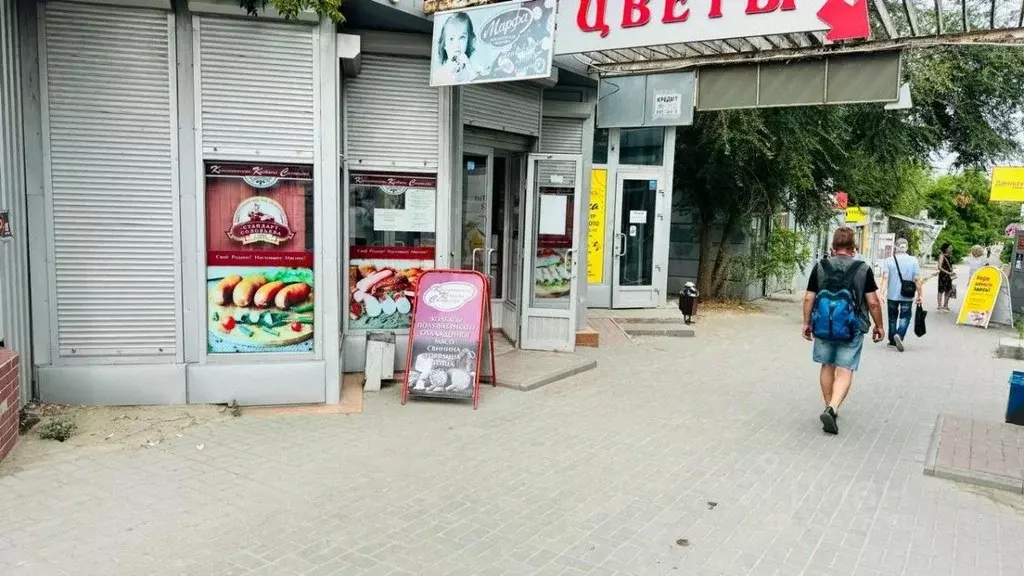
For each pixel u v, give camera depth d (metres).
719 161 14.09
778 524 4.29
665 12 6.69
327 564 3.62
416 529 4.05
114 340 5.93
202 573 3.50
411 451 5.33
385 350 6.98
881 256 32.53
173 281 5.99
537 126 9.04
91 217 5.80
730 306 15.48
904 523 4.36
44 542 3.75
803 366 9.23
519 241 9.02
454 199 7.75
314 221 6.23
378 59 7.25
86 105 5.71
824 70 6.98
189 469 4.80
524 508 4.39
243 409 6.15
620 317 12.26
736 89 7.46
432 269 7.19
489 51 6.40
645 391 7.48
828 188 16.16
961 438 5.98
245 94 5.99
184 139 5.91
